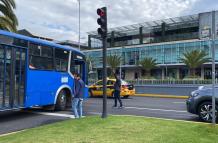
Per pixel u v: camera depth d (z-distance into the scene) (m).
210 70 62.88
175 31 77.25
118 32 86.50
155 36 80.25
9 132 9.95
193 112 12.05
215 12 8.66
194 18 71.50
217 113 11.41
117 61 68.69
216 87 11.64
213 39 8.73
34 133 8.38
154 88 33.91
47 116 13.59
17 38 12.10
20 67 12.28
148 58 67.06
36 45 13.35
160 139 7.36
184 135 7.83
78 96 12.18
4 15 21.67
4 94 11.39
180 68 68.00
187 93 31.69
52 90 14.62
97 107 17.98
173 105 19.84
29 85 12.82
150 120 10.13
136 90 35.22
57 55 15.05
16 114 14.24
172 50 67.38
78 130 8.46
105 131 8.20
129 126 8.76
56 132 8.30
